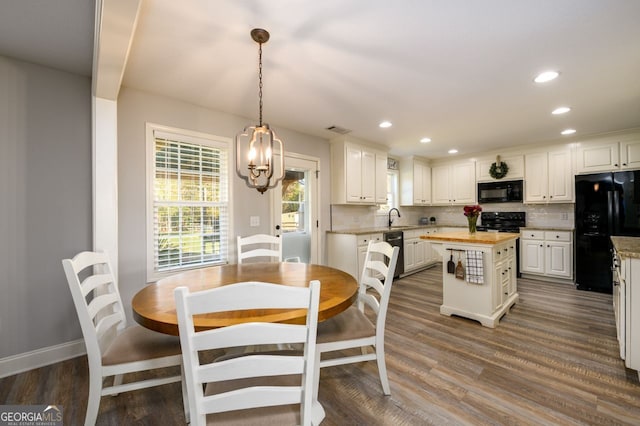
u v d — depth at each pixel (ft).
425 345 7.72
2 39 5.96
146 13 5.19
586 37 5.98
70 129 7.31
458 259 9.73
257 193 11.22
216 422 3.17
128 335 5.05
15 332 6.60
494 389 5.80
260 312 4.00
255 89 8.43
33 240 6.82
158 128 8.73
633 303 6.07
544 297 11.84
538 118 11.03
